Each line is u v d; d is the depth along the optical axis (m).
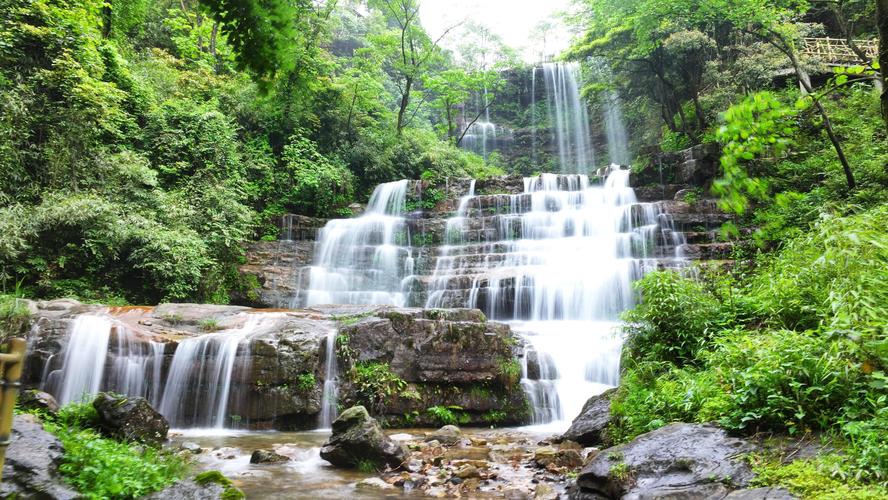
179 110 19.73
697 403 5.89
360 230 21.09
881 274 5.12
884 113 3.49
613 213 19.02
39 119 15.41
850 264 5.44
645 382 7.23
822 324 5.63
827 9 25.66
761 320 7.64
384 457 6.80
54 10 16.14
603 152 36.72
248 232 19.17
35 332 10.22
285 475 6.53
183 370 10.23
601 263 16.02
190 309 12.21
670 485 4.37
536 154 38.69
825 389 4.69
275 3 3.90
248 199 21.58
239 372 10.07
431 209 23.12
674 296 8.07
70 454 4.52
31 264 14.20
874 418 4.15
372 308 12.64
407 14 29.12
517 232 20.17
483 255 18.59
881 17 3.48
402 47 29.47
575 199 21.36
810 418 4.72
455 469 6.64
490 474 6.34
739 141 3.59
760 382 5.03
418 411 10.32
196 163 19.53
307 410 9.94
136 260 15.58
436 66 39.47
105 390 10.11
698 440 4.90
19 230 13.43
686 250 16.47
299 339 10.38
